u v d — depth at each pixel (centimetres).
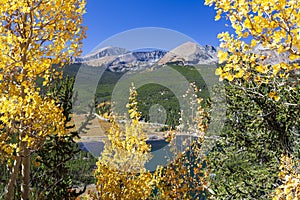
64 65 770
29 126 695
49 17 723
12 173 718
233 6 371
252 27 354
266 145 1217
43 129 727
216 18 383
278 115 1104
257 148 1231
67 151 1105
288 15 340
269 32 357
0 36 685
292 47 349
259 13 354
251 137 1236
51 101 754
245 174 1191
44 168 1108
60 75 777
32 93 695
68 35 743
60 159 1102
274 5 341
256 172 1150
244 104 1200
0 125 651
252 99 1124
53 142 1045
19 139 719
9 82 677
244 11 362
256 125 1198
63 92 1005
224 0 372
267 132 1198
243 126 1268
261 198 1068
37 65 704
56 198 1066
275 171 1071
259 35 359
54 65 756
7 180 747
